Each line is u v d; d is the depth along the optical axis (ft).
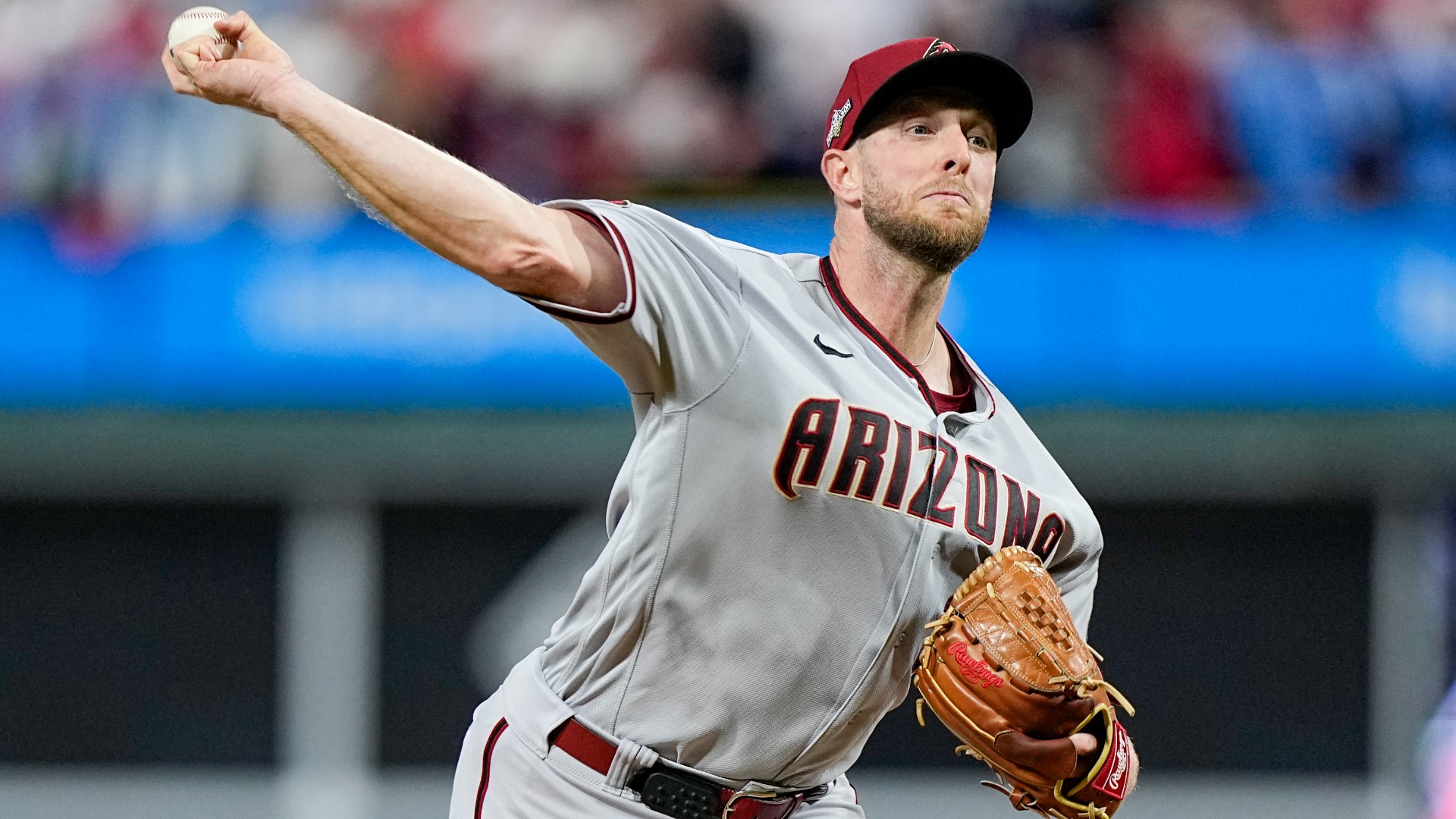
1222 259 87.51
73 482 87.15
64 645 87.15
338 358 87.40
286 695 87.71
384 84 98.78
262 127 90.89
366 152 27.66
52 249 88.74
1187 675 87.20
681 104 97.50
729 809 35.24
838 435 32.24
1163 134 96.07
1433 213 87.92
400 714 88.07
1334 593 87.45
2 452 86.89
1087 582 38.45
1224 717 87.04
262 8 100.12
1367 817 86.53
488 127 98.58
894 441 32.86
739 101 97.40
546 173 98.27
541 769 35.53
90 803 86.53
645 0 98.32
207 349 87.51
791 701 34.04
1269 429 86.63
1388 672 87.20
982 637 33.81
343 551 87.97
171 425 87.15
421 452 87.30
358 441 87.10
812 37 97.50
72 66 93.20
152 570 87.51
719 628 33.32
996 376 87.35
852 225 34.50
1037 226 88.12
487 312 87.40
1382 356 86.69
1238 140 96.32
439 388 87.35
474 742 37.32
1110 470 87.30
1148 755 86.99
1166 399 87.15
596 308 29.86
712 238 34.01
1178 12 97.76
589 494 88.07
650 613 33.53
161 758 87.04
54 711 86.89
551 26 98.78
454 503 88.22
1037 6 97.81
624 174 97.45
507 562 88.28
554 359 87.30
